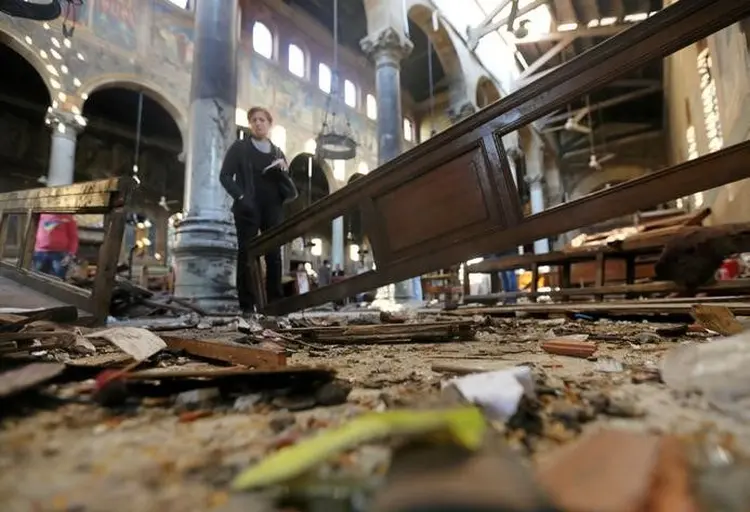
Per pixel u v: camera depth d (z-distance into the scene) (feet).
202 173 21.94
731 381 3.68
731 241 15.57
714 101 31.22
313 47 74.43
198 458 2.68
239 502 2.15
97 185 11.76
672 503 1.84
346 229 102.83
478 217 11.17
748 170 8.07
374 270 13.48
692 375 4.03
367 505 1.92
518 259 24.98
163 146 80.38
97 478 2.41
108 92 66.13
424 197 12.21
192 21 60.54
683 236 16.56
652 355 6.45
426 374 5.45
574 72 9.41
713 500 1.99
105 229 11.34
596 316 15.38
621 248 19.93
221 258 21.35
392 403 3.80
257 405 3.93
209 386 4.39
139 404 3.92
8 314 8.42
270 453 2.76
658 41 8.45
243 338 9.03
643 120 92.94
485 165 10.94
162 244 79.97
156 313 20.31
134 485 2.33
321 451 2.09
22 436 3.09
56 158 47.26
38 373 3.98
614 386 4.36
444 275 42.80
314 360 6.89
